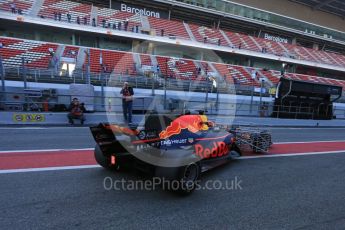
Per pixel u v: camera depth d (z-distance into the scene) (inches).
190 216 131.2
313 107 711.1
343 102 1085.1
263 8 1652.3
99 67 881.5
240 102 644.1
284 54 1509.6
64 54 902.4
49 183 163.9
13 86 580.1
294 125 644.1
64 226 115.7
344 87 1487.5
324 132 543.5
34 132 344.2
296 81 653.9
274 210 143.0
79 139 306.3
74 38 1069.8
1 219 119.1
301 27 1750.7
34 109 472.1
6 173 178.7
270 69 1454.2
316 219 135.2
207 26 1499.8
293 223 129.6
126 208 136.3
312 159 267.6
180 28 1309.1
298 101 681.0
